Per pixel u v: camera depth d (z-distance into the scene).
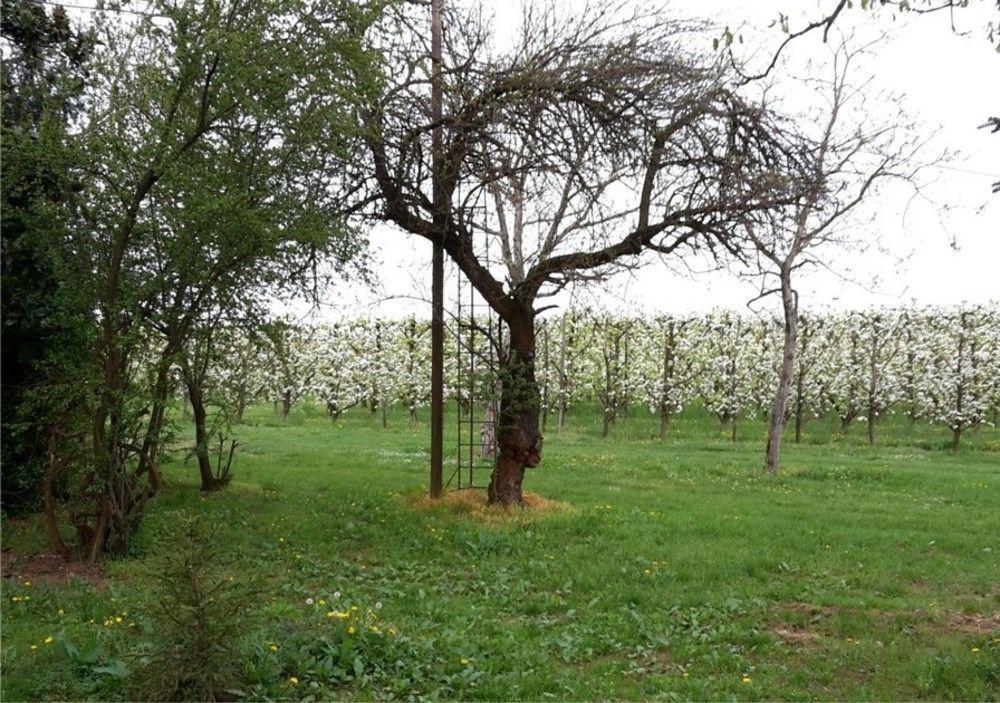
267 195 10.52
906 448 29.47
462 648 7.16
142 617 7.21
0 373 11.73
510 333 13.78
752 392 33.22
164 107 10.06
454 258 13.58
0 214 9.88
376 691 6.24
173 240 9.77
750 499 15.99
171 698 5.64
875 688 6.84
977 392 30.28
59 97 10.15
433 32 13.11
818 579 10.11
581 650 7.50
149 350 10.56
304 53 9.97
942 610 9.04
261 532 11.51
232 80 9.37
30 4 11.96
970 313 30.81
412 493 14.73
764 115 12.29
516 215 16.70
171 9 9.28
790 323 20.23
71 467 10.16
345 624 7.14
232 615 5.96
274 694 5.96
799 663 7.40
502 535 11.57
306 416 38.69
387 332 35.69
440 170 12.86
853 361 32.62
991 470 22.09
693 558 10.73
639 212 12.64
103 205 9.49
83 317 9.86
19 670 6.23
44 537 10.66
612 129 11.67
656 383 32.81
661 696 6.43
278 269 11.43
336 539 11.36
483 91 12.13
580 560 10.62
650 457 23.39
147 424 10.50
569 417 37.53
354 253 11.86
